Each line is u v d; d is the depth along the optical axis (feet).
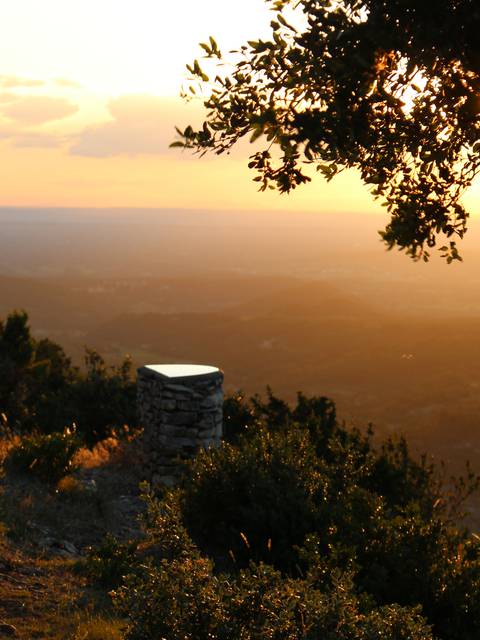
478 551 28.94
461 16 12.51
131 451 46.42
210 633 16.22
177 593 16.80
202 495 31.73
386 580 26.25
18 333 73.10
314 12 13.37
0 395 68.54
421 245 17.89
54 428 61.46
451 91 14.74
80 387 64.95
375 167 16.42
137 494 41.29
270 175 16.53
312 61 13.37
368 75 13.83
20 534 29.58
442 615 25.46
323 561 22.15
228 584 17.24
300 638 15.87
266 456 33.55
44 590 24.18
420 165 16.90
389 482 38.55
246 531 29.63
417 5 12.53
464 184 17.31
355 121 14.19
